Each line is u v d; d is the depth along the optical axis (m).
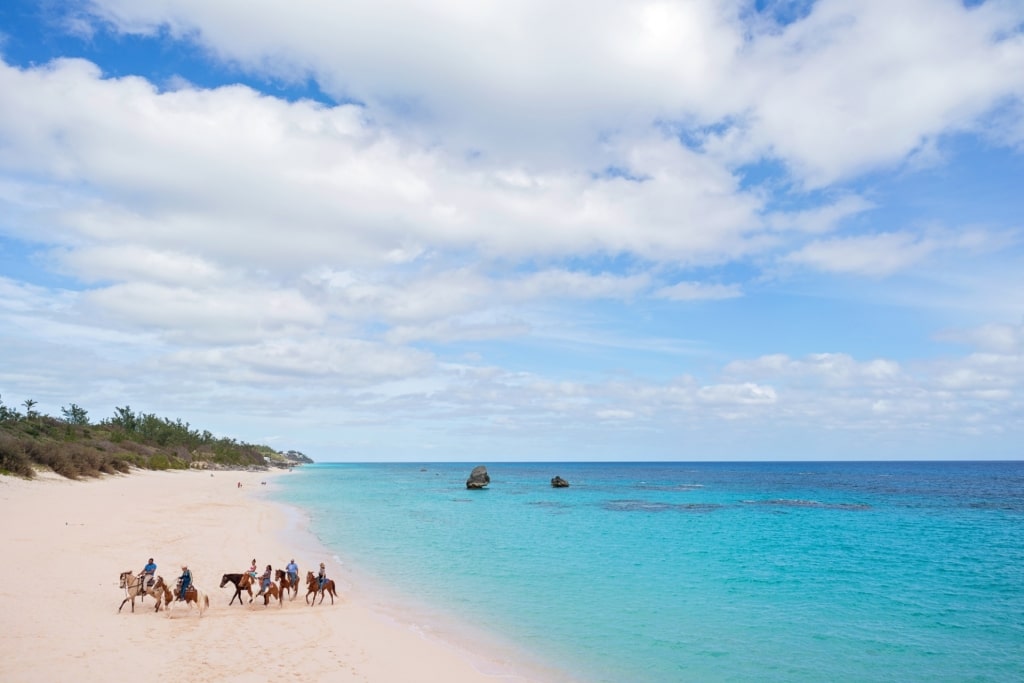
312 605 22.86
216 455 164.75
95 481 69.62
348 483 133.50
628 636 20.89
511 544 42.47
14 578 22.30
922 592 28.84
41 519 36.66
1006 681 17.22
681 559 37.31
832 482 154.50
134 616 19.16
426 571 31.78
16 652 15.05
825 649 19.89
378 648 18.03
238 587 22.14
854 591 28.88
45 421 107.81
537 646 19.52
